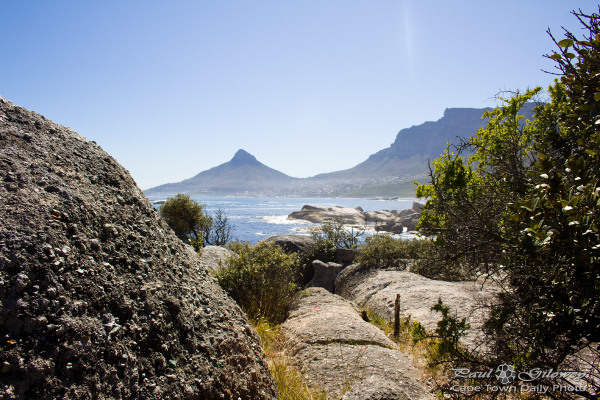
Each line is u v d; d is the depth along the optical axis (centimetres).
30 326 189
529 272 250
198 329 282
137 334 233
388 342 523
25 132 290
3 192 233
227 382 269
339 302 786
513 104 628
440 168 779
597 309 221
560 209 222
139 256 283
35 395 175
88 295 222
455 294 809
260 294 683
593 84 254
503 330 290
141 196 344
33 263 207
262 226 7425
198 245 1323
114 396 201
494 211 344
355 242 1894
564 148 316
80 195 269
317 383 414
